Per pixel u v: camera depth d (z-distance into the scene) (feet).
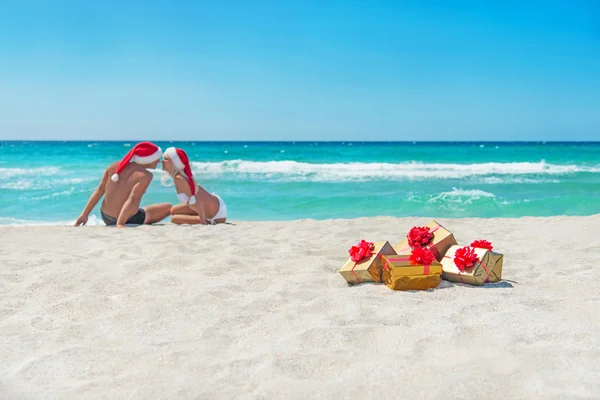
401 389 7.70
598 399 7.23
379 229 23.36
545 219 27.55
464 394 7.47
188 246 18.97
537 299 12.06
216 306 12.07
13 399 7.78
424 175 63.36
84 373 8.52
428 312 11.27
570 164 84.79
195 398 7.60
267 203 40.98
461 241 20.54
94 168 68.23
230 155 107.86
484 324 10.26
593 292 12.76
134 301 12.47
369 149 134.82
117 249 18.35
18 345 9.77
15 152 107.96
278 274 15.29
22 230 23.22
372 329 10.25
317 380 8.14
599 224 24.67
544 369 8.25
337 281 14.55
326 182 55.47
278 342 9.70
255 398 7.55
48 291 13.24
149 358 9.04
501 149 140.05
